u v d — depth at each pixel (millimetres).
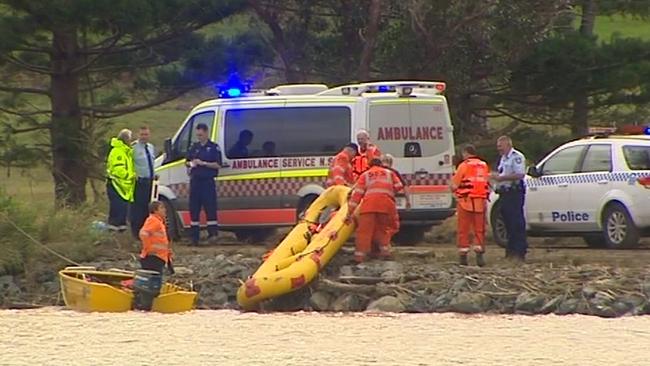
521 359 50938
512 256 77125
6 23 121125
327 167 85688
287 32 132625
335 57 131375
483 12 119125
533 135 129625
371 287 71062
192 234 87500
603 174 82500
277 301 71062
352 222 74312
